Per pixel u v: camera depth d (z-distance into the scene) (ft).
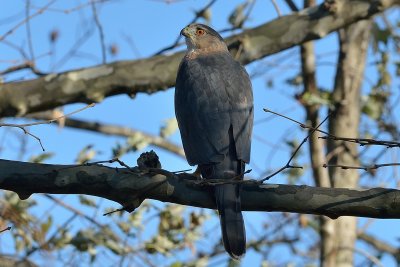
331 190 25.46
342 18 41.34
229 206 26.40
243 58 41.19
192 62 33.91
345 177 45.52
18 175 24.90
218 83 32.07
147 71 40.22
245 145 30.12
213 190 26.61
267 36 41.29
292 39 41.37
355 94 46.42
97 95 40.09
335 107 46.24
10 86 39.47
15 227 37.88
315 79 47.73
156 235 39.70
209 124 30.53
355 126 46.21
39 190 25.13
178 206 40.06
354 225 44.86
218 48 37.42
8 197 39.37
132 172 25.27
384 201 25.04
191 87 32.14
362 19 41.55
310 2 46.42
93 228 40.04
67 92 39.70
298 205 25.66
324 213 25.57
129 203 25.53
